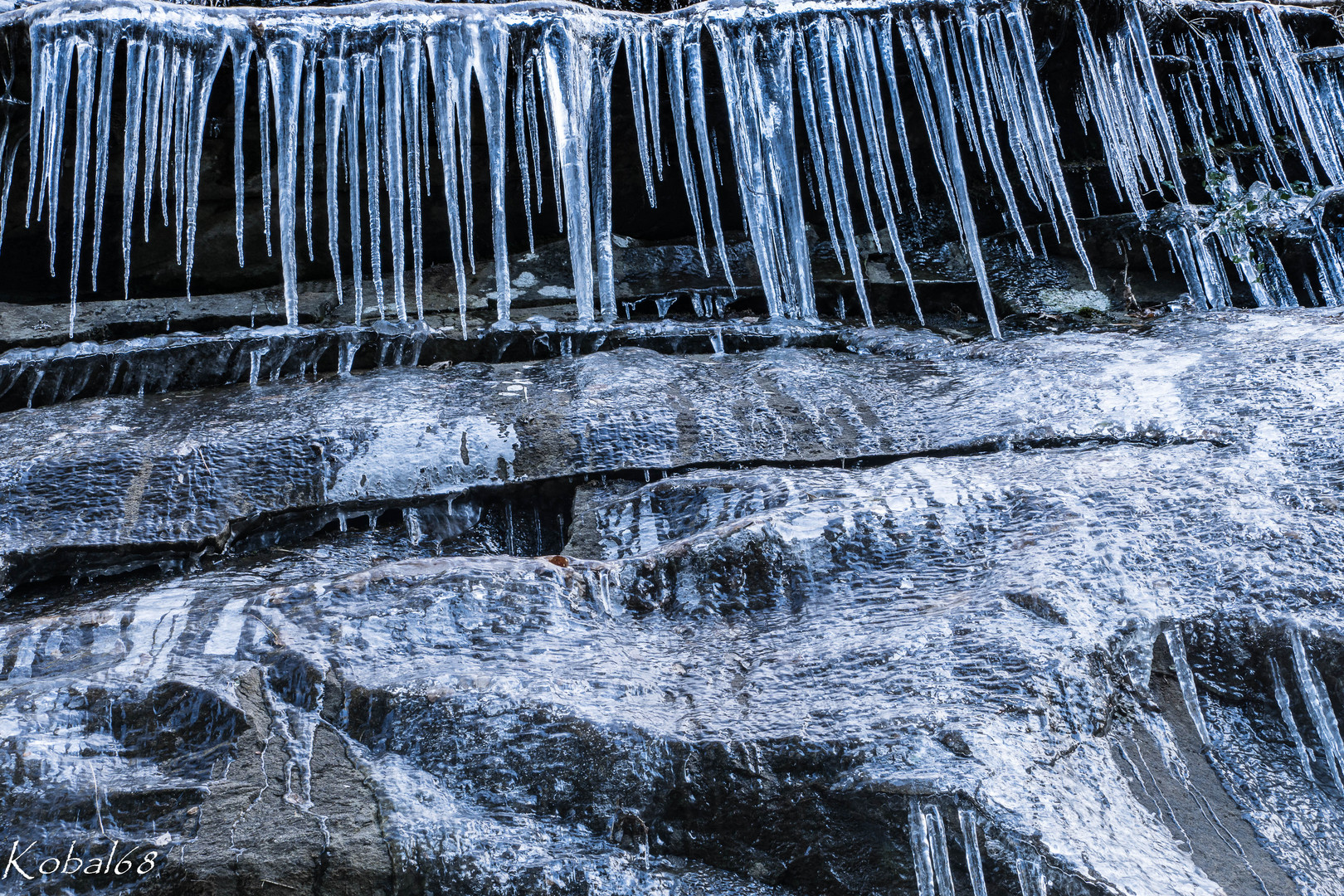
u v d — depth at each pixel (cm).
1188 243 550
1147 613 263
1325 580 272
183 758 242
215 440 375
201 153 464
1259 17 568
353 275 539
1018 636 252
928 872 210
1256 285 546
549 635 281
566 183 470
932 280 546
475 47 459
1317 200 554
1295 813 239
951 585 287
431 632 280
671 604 297
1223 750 252
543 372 438
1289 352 404
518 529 373
